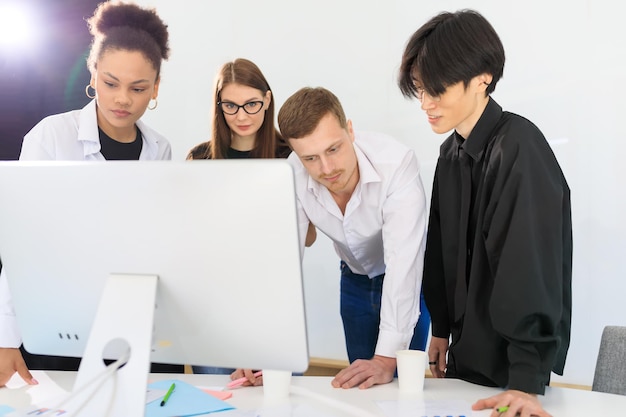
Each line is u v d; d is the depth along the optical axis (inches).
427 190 119.3
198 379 58.3
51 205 41.6
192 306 40.7
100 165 40.2
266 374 52.3
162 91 138.3
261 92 88.8
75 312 43.4
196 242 39.4
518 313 51.3
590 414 47.0
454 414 46.7
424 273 70.1
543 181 54.1
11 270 44.3
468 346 57.7
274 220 38.0
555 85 109.3
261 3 132.1
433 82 56.9
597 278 105.9
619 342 60.6
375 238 77.4
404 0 121.0
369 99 124.0
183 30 137.1
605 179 105.9
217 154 92.3
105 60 68.1
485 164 59.2
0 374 54.6
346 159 63.7
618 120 105.2
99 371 39.6
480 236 57.7
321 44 127.7
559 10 108.8
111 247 41.0
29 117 145.2
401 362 53.5
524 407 46.3
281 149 94.3
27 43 143.9
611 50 105.5
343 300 89.0
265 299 39.3
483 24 57.1
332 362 123.0
